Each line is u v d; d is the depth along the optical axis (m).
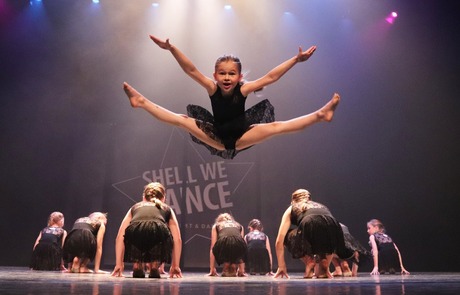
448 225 8.29
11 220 8.36
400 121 8.61
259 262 6.32
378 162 8.59
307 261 4.28
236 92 3.26
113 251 8.29
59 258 6.23
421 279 3.23
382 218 8.47
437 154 8.47
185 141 8.66
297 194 4.56
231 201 8.45
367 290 1.85
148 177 8.58
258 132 3.21
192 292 1.72
